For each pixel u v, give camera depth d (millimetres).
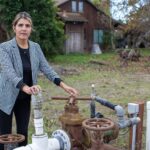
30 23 4062
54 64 24016
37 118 3299
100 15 38562
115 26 38938
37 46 4266
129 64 24656
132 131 4695
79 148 3773
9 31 25047
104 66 23297
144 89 13039
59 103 9742
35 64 4141
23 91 3938
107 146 3930
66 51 35688
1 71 4078
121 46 39500
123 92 12273
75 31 36750
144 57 29688
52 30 25250
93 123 3338
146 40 35906
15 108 4289
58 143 3576
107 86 13852
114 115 8148
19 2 24562
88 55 33156
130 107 4297
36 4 24688
